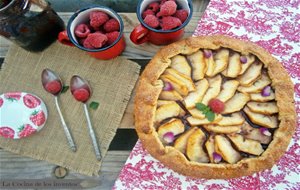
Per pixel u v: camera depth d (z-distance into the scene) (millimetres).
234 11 479
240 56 444
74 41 429
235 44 441
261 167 411
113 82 463
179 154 415
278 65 434
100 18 429
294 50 466
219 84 435
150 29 425
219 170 410
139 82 437
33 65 474
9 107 446
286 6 478
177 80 433
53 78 462
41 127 450
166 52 441
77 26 440
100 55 450
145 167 440
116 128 451
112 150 451
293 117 418
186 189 435
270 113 426
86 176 448
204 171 410
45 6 430
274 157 411
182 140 423
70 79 467
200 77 438
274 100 429
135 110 430
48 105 462
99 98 459
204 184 435
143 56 475
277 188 431
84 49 427
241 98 431
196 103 428
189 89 432
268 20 475
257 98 430
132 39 437
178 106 429
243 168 408
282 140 414
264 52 439
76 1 526
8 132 441
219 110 422
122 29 431
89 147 448
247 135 424
